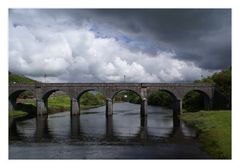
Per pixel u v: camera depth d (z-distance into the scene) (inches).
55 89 4143.7
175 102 4205.2
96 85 4089.6
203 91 4143.7
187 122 3107.8
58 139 2170.3
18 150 1795.0
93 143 2001.7
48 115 4291.3
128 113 4795.8
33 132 2534.5
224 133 1969.7
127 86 4052.7
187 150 1731.1
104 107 7155.5
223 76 4384.8
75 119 3668.8
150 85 4055.1
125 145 1919.3
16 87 4190.5
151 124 3051.2
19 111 4407.0
